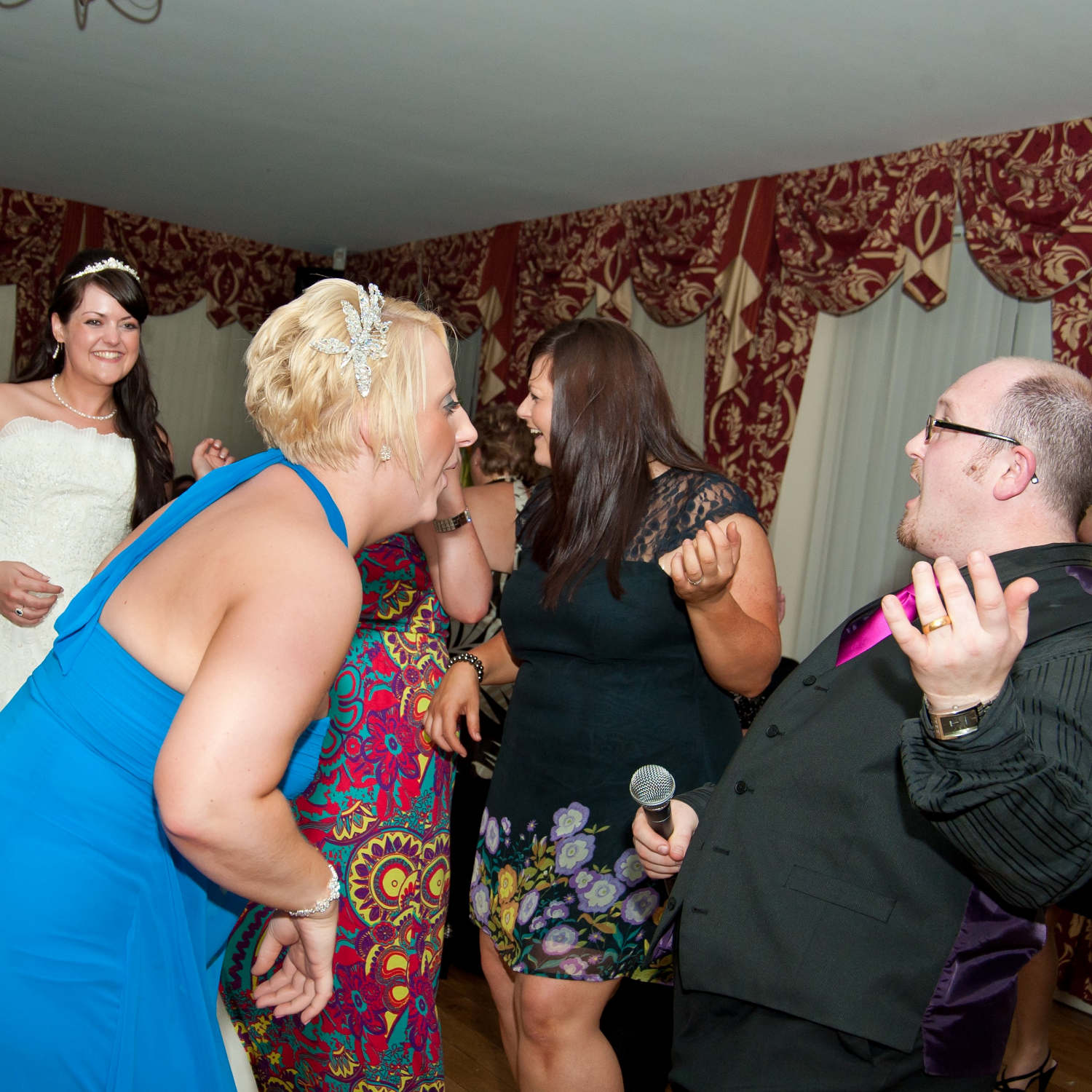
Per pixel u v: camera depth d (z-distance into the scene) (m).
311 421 1.13
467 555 1.92
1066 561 1.16
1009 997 1.12
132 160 6.00
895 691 1.19
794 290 4.79
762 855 1.22
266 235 7.75
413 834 1.88
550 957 1.76
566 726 1.82
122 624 1.08
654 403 1.86
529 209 6.03
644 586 1.76
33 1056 1.04
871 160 4.44
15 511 2.70
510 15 3.46
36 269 7.13
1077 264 3.73
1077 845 0.94
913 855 1.13
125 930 1.08
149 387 2.88
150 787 1.08
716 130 4.31
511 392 6.34
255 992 1.30
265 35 3.91
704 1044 1.26
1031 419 1.22
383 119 4.72
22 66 4.57
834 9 3.10
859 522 4.67
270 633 0.96
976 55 3.29
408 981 1.87
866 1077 1.13
